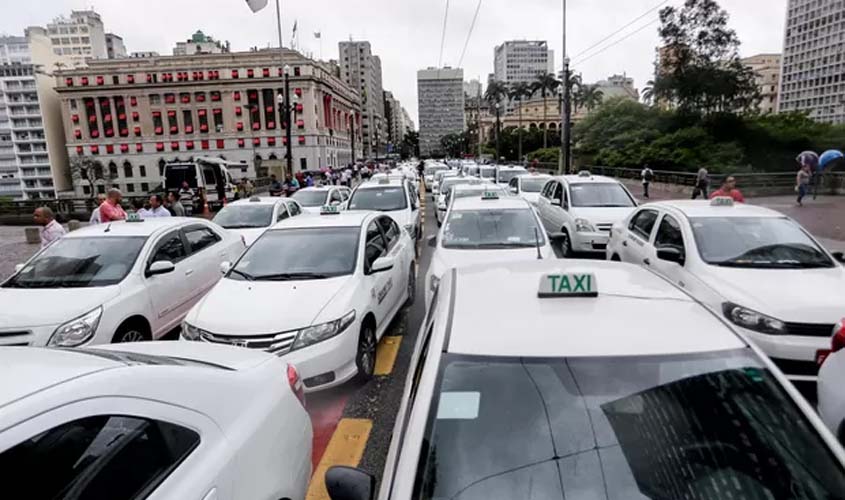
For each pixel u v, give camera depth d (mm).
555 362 2117
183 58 78750
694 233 5980
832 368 3646
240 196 31828
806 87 57594
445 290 2850
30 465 1558
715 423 1938
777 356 4453
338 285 5242
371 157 139375
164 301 6207
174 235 6906
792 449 1868
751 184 26469
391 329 6766
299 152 78812
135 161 80438
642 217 7539
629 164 40219
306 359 4512
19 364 1941
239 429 2250
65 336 4883
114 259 5984
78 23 132500
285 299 4988
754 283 5047
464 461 1881
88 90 79312
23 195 104000
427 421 1986
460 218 7598
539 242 6969
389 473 2000
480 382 2078
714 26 40875
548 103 109625
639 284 2768
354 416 4566
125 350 2795
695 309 2459
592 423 1950
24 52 111500
